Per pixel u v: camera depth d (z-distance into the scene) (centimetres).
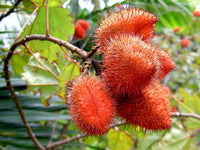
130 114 16
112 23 16
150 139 26
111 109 14
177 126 26
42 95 19
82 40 27
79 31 25
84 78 15
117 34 16
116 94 16
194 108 26
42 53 19
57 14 18
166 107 16
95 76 15
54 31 20
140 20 16
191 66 53
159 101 16
